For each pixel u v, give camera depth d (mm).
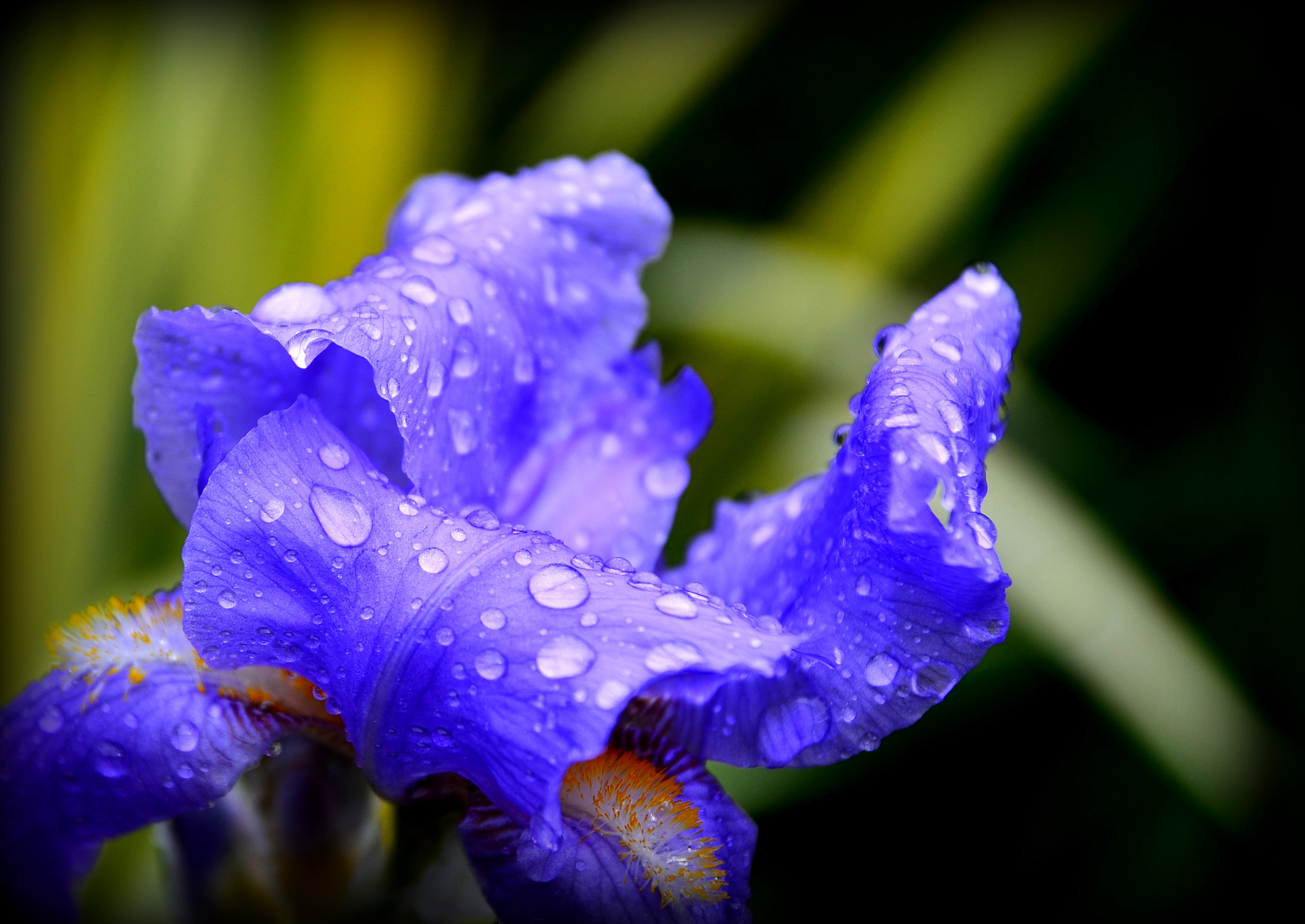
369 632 289
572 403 330
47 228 446
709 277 514
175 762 296
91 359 436
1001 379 311
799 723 302
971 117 506
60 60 461
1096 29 521
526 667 286
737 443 503
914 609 296
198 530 291
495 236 321
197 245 455
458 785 300
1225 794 418
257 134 468
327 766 303
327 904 310
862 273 496
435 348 304
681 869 298
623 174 336
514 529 294
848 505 302
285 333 294
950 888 495
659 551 326
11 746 303
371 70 471
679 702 309
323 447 294
